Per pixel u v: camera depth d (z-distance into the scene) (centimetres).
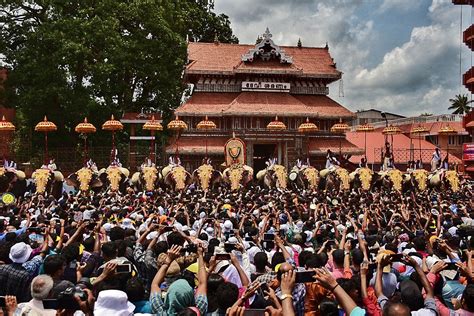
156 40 5303
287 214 1791
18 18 5134
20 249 902
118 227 1144
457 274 877
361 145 7450
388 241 1274
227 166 4644
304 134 5575
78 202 2480
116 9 5081
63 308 664
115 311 670
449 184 4203
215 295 749
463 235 1387
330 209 2150
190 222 1709
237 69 5728
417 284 811
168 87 5553
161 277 741
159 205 2302
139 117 5125
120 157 5472
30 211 1875
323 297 748
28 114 5028
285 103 5766
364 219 1623
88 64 4894
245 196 2845
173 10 5762
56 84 4731
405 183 4319
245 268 984
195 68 5753
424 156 7162
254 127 5656
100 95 5316
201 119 5638
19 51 4903
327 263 1036
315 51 6500
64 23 4741
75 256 952
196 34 7131
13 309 679
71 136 5297
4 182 3612
